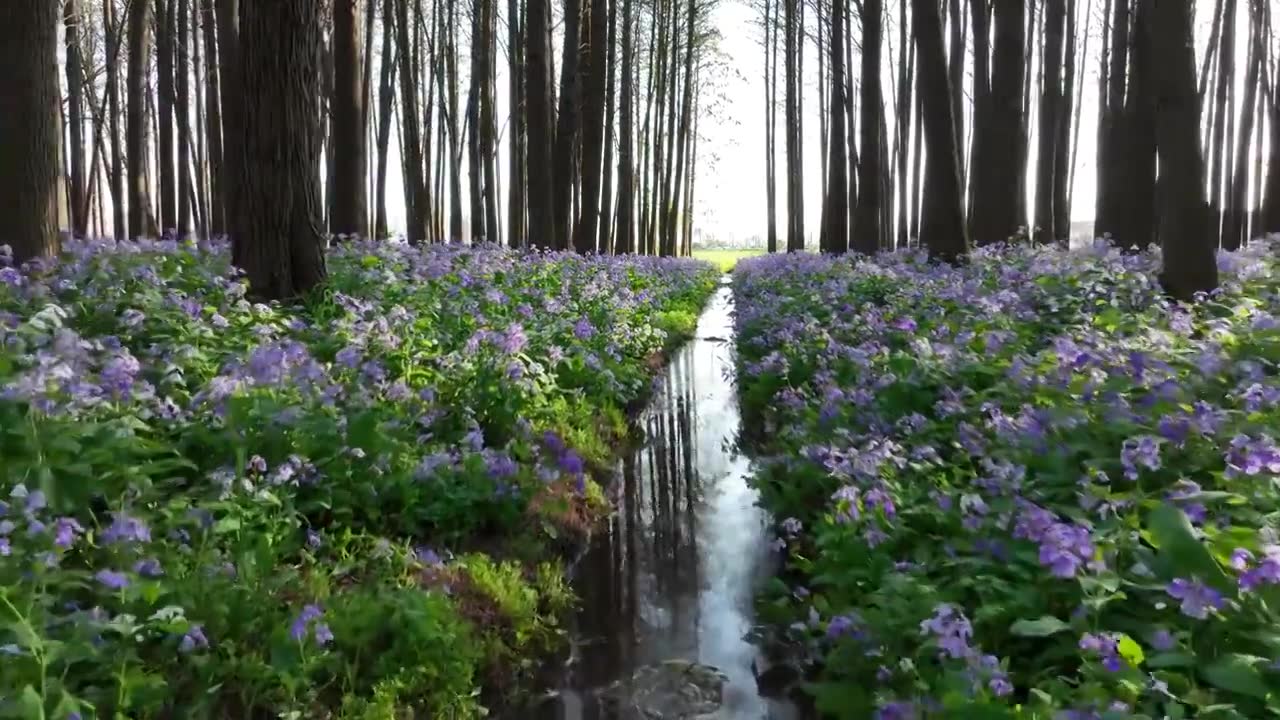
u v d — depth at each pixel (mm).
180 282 7773
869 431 6031
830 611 4352
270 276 8047
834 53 23844
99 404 4484
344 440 5203
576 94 18500
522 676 4410
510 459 5824
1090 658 3014
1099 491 3771
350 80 13945
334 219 14086
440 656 3994
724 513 6859
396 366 6590
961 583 3709
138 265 8109
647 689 4277
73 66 24656
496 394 6684
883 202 30625
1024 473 4398
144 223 17812
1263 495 3697
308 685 3592
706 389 12031
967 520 4098
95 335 6168
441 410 6277
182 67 21766
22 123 8742
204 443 4840
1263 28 24094
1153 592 3248
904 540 4457
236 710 3443
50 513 3838
